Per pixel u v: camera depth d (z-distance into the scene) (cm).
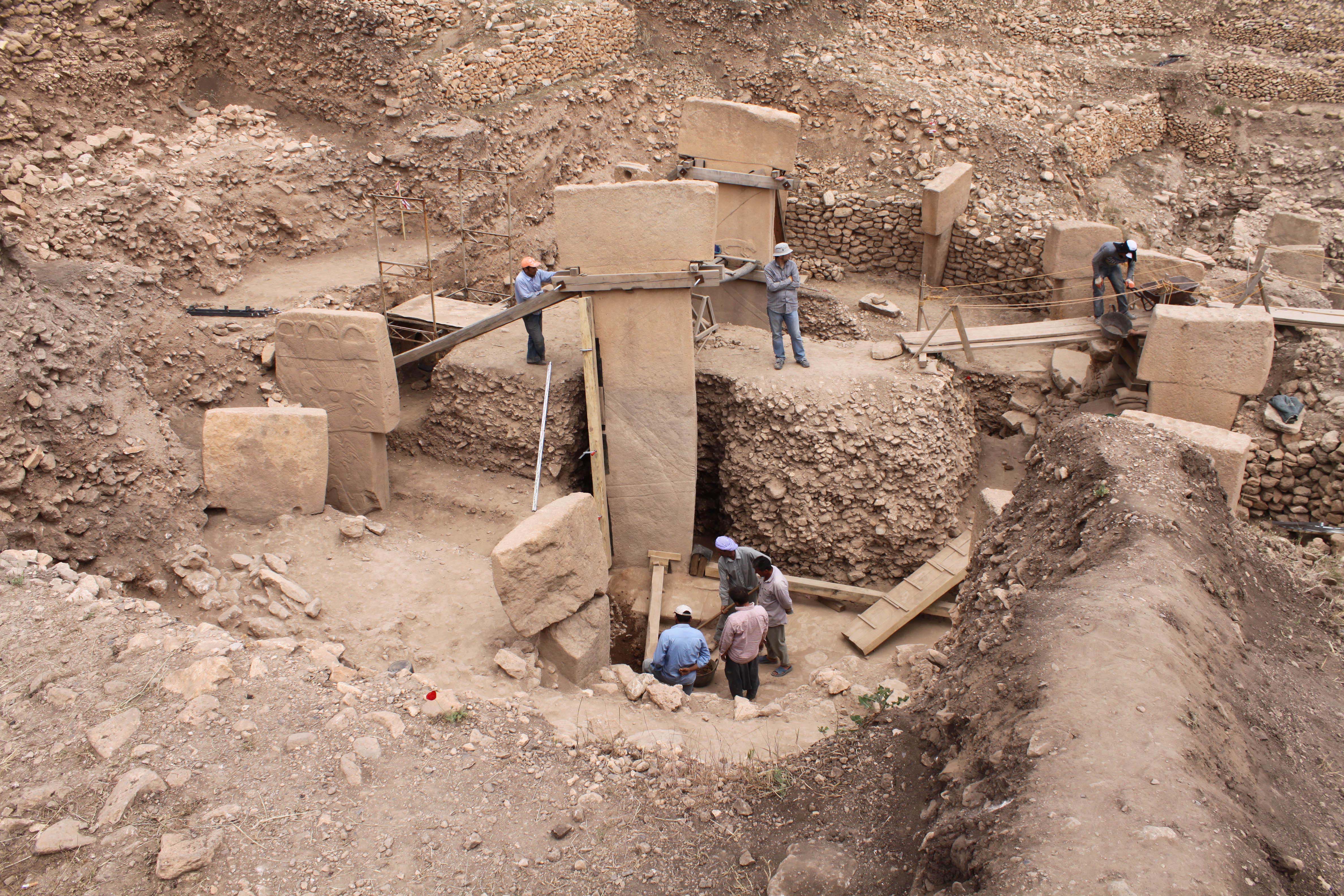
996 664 395
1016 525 543
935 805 362
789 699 604
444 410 984
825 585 882
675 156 1461
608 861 405
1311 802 339
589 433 948
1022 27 1716
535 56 1344
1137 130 1617
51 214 921
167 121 1156
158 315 870
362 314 823
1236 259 1298
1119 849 273
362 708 480
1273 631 458
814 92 1444
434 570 727
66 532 641
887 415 902
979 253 1309
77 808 396
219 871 374
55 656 482
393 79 1195
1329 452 820
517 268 1262
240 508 746
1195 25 1745
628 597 891
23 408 645
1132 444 525
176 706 457
